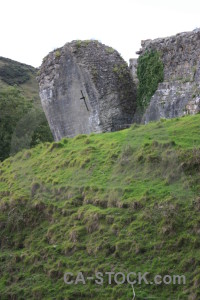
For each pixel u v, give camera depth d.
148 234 13.37
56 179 17.78
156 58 23.28
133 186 15.06
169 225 13.26
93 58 23.98
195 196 13.98
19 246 15.77
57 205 16.44
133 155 15.32
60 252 14.38
